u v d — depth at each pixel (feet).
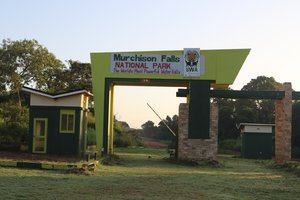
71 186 40.32
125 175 53.21
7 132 90.79
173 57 84.48
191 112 81.92
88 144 115.55
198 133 81.25
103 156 79.36
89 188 39.75
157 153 116.47
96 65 86.22
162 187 42.70
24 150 84.99
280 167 75.97
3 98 141.08
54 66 153.89
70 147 81.00
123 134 162.40
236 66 82.89
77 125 81.46
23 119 106.63
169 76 84.43
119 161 77.15
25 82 146.10
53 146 81.20
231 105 191.83
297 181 53.31
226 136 184.85
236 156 126.93
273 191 43.04
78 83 161.58
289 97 83.51
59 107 81.76
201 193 39.55
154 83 86.22
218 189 42.98
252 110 183.52
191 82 83.25
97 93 85.92
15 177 44.75
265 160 102.68
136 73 85.40
